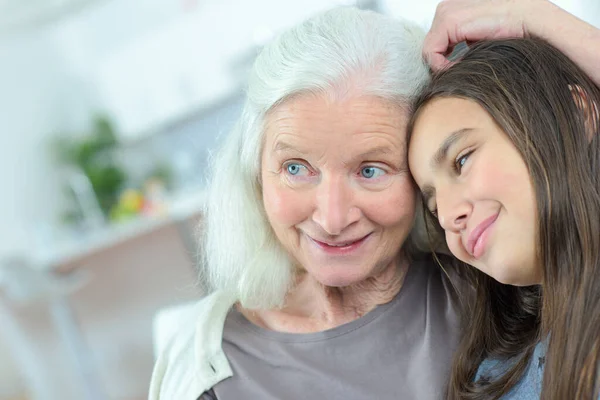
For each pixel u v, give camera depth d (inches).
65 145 152.5
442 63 29.7
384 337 33.2
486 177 24.4
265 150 31.2
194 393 32.5
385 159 28.8
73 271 107.5
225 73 151.9
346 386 31.9
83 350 105.5
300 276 35.9
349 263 31.0
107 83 163.0
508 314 31.7
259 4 146.8
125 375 112.1
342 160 28.4
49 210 156.4
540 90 25.0
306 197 29.8
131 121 162.7
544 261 24.6
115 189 133.3
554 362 24.3
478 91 25.4
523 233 24.4
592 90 25.7
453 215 25.8
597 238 23.6
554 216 23.8
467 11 29.8
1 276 101.5
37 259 109.6
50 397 113.5
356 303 34.7
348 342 33.1
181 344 35.9
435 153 26.2
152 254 108.3
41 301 105.9
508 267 25.0
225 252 36.3
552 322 24.7
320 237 30.3
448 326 33.8
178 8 152.5
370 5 125.0
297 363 32.7
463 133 25.3
